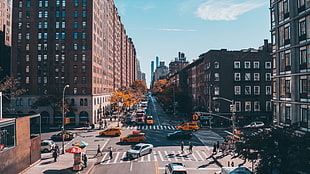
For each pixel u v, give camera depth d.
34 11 60.12
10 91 57.56
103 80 75.31
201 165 25.22
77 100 59.03
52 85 59.50
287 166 14.41
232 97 54.69
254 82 55.56
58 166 25.14
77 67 59.62
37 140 26.89
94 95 61.28
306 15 19.27
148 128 52.00
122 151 31.53
